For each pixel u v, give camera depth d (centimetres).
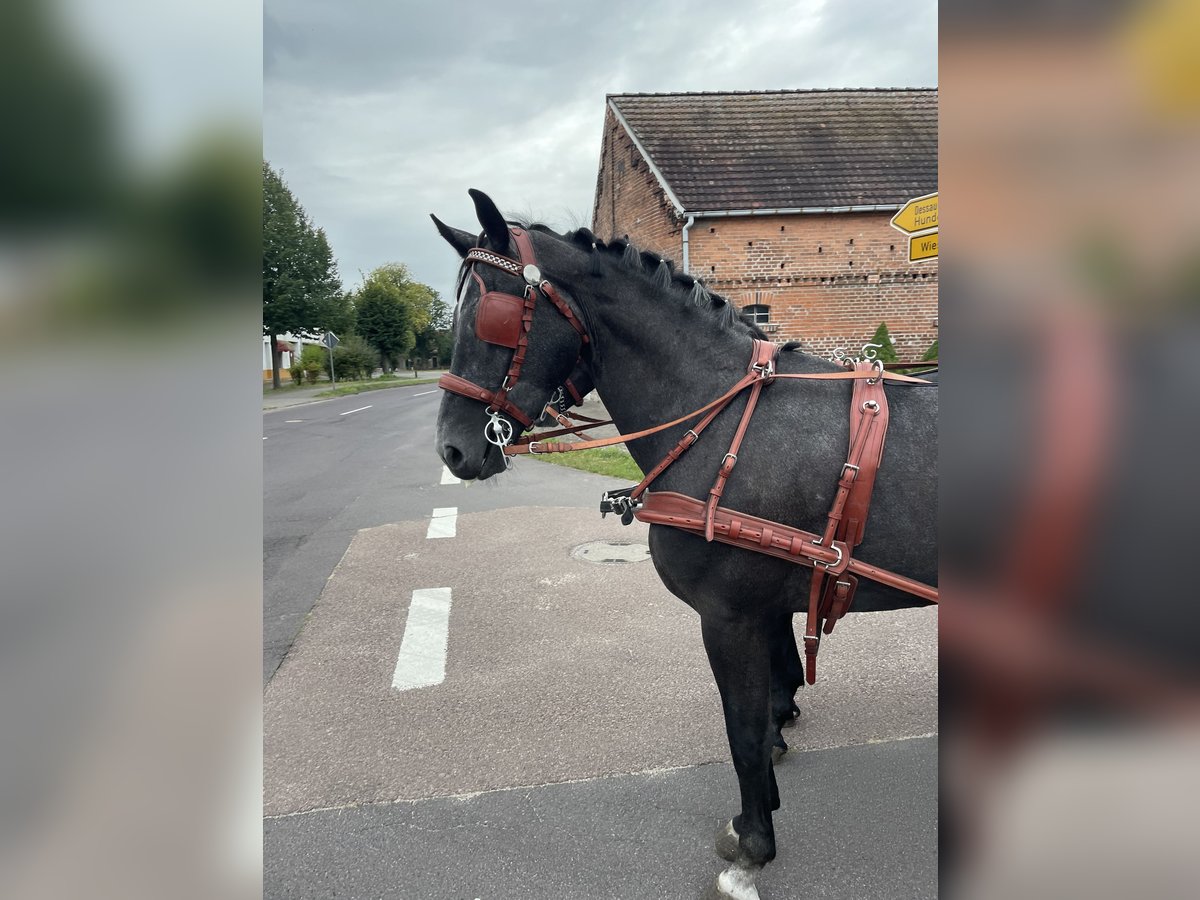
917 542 186
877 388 197
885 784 267
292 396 3031
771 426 196
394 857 236
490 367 206
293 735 318
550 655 394
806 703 329
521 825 250
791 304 1323
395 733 317
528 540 645
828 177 1344
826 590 194
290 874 229
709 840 239
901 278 1322
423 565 577
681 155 1380
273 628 450
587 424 237
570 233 226
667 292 214
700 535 195
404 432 1602
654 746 297
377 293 6053
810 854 230
